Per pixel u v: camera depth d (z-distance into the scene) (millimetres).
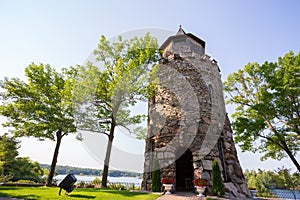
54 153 11992
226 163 8984
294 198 11547
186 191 8555
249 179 19734
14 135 11062
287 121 12203
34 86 11930
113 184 10781
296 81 12031
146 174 9367
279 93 12102
